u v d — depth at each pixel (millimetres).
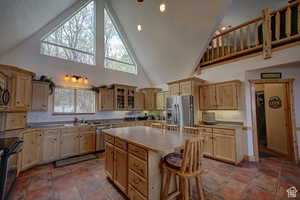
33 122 3656
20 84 2938
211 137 3623
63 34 4359
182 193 1859
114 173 2260
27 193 2121
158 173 1762
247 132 3543
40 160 3182
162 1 3979
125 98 5254
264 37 3244
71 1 4148
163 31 4539
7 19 2463
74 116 4371
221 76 4062
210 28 3625
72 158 3607
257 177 2613
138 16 4863
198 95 4359
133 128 3061
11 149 1800
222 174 2738
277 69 3514
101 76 5062
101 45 5160
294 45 2889
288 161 3402
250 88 3592
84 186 2318
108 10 5539
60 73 4176
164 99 5684
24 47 3631
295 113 3461
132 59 6156
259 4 4637
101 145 4191
